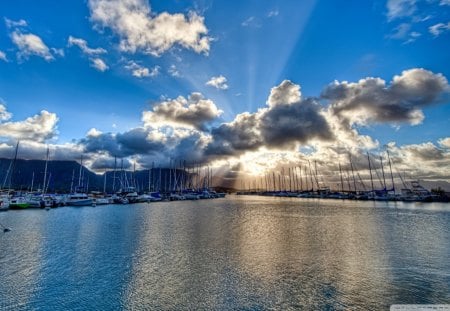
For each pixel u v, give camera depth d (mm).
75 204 86000
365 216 59188
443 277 19969
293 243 30656
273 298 16609
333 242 31312
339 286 18359
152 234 36219
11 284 18906
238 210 76125
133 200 111812
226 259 24312
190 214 63719
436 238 33781
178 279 19641
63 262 23547
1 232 37812
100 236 34781
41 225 44469
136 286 18500
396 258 24781
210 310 15305
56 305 16000
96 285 18672
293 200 149500
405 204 106438
